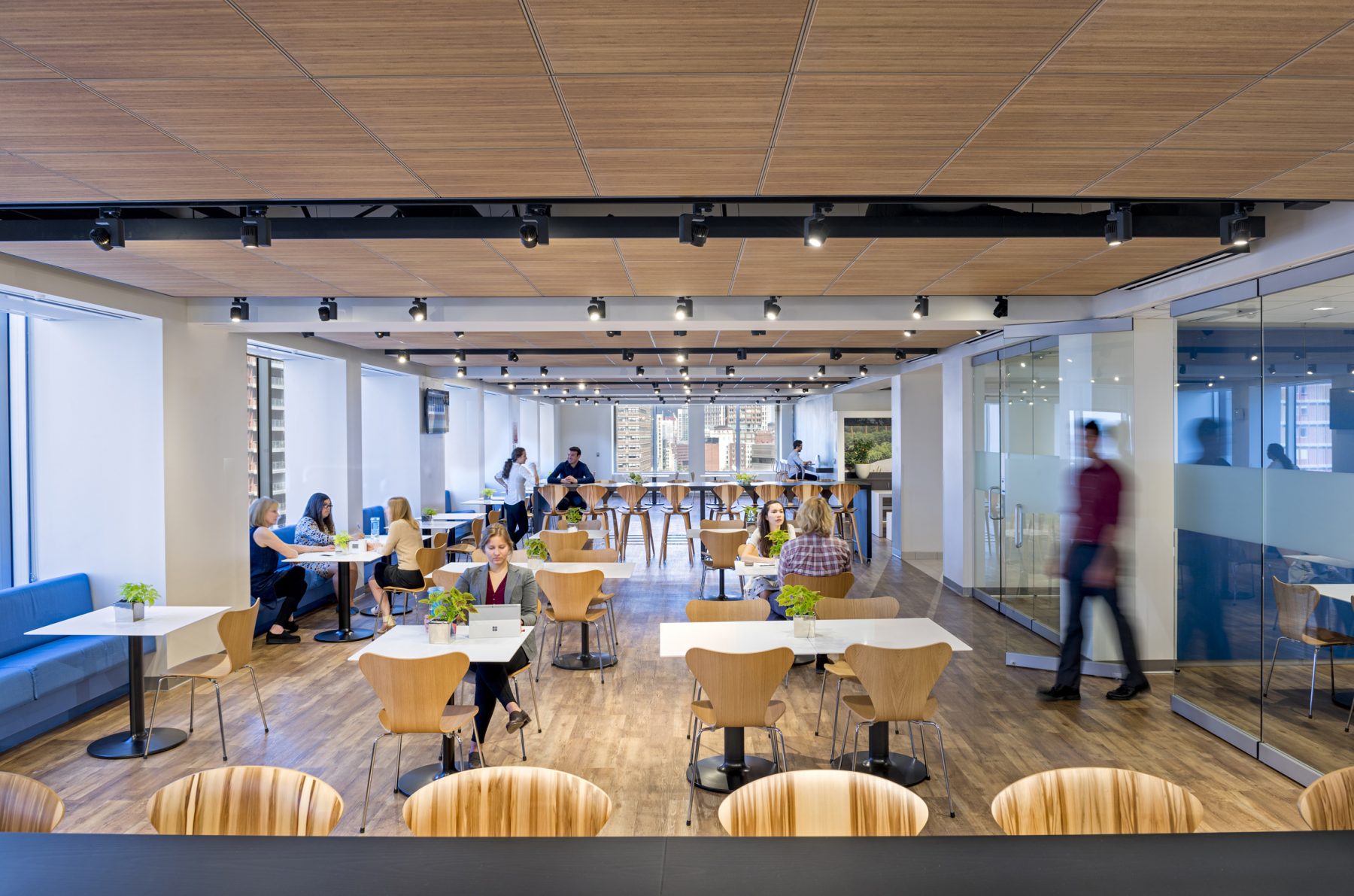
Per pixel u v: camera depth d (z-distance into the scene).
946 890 1.62
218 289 6.10
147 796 4.38
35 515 6.36
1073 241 4.63
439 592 4.57
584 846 1.80
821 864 1.72
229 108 2.78
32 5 2.09
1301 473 4.49
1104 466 6.26
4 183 3.59
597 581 6.70
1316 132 3.00
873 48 2.36
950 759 4.88
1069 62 2.44
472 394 15.01
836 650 4.29
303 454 9.94
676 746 5.11
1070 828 2.32
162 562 6.32
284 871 1.70
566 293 6.33
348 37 2.28
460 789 2.31
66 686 5.48
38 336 6.34
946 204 4.41
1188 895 1.60
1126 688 6.07
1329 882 1.65
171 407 6.44
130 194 3.76
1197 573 5.47
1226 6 2.12
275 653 7.46
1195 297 5.51
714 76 2.54
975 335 8.88
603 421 23.81
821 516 5.98
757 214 4.65
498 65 2.46
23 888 1.64
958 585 9.98
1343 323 4.18
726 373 13.80
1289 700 4.61
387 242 4.64
